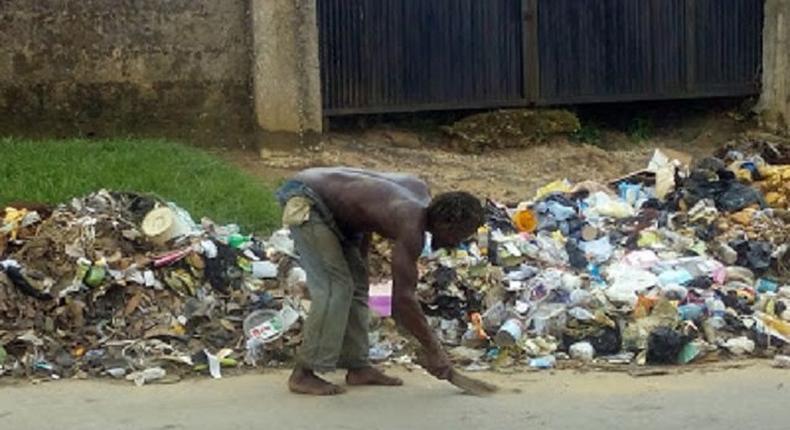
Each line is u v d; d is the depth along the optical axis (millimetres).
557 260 10180
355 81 15000
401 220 7230
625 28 15805
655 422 7070
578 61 15688
